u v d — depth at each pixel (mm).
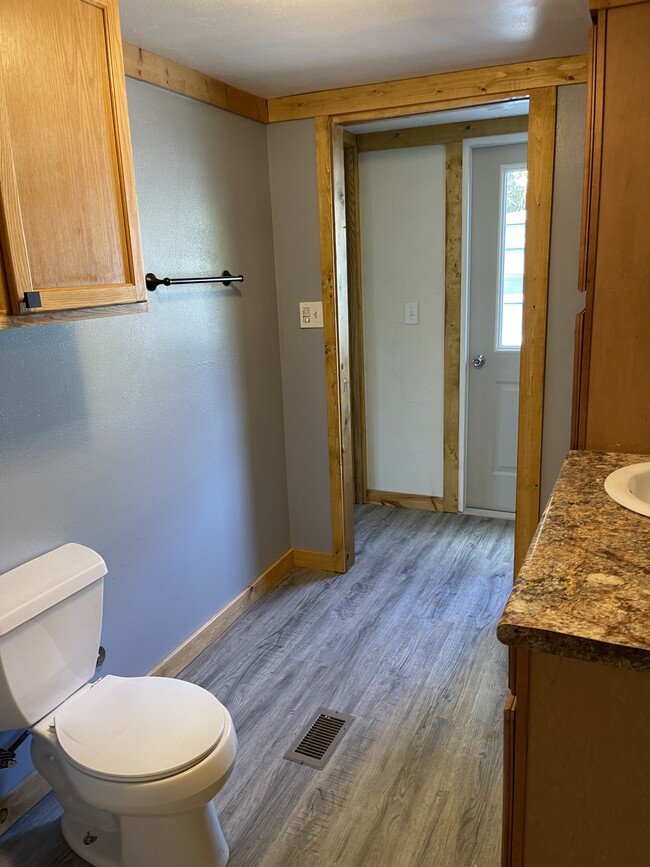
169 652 2477
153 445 2309
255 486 2988
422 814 1838
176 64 2283
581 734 1099
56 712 1717
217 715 1661
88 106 1473
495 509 3943
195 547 2590
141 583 2309
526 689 1110
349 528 3293
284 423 3205
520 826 1195
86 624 1804
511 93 2480
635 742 1066
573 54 2350
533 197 2523
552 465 2754
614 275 1780
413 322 3818
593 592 1115
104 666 2178
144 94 2170
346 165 3691
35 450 1843
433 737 2129
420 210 3645
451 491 3986
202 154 2477
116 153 1558
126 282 1616
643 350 1798
